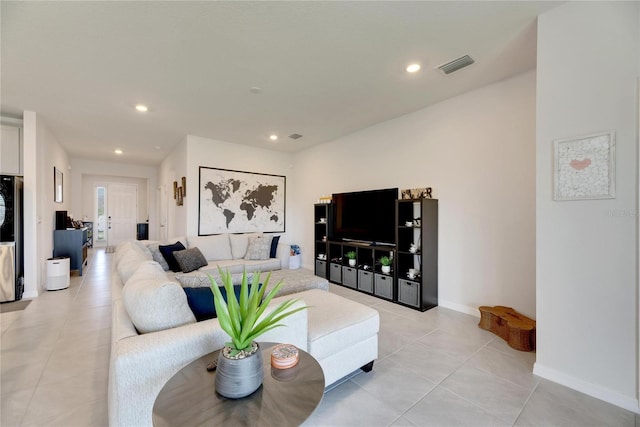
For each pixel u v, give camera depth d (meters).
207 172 5.03
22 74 2.73
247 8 1.87
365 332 1.98
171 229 6.16
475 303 3.17
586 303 1.80
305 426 1.51
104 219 8.81
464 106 3.24
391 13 1.93
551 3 1.86
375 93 3.20
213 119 4.02
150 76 2.78
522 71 2.76
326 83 2.94
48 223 4.47
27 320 2.95
